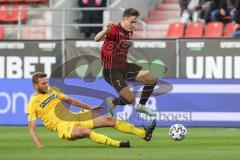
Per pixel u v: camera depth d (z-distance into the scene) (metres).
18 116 45.12
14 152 26.67
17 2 59.81
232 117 42.69
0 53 46.28
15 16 58.44
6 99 45.31
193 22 54.50
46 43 45.81
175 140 31.59
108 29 30.47
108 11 53.75
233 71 43.72
